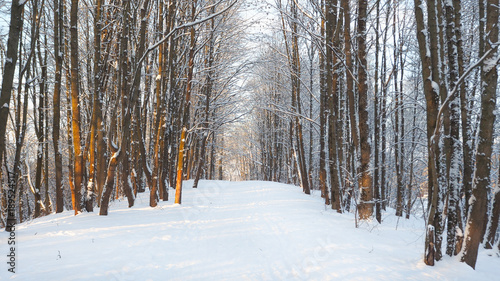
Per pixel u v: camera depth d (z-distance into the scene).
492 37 5.49
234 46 20.78
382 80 14.09
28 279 4.19
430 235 4.96
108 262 5.13
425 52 5.43
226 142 45.59
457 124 5.88
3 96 5.22
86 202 10.30
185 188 19.83
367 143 8.66
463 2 11.69
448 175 5.62
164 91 13.59
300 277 4.76
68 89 12.88
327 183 12.49
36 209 13.00
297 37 16.09
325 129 13.33
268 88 27.22
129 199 11.99
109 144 9.85
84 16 14.76
